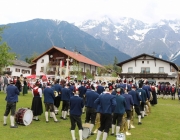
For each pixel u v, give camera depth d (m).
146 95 16.38
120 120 10.55
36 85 13.59
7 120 12.98
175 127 12.79
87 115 11.84
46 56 62.59
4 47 31.17
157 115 16.39
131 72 54.09
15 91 11.55
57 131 11.14
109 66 97.06
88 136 10.22
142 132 11.58
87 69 59.28
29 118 12.15
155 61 52.78
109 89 9.43
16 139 9.52
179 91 30.25
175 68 55.62
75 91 9.84
